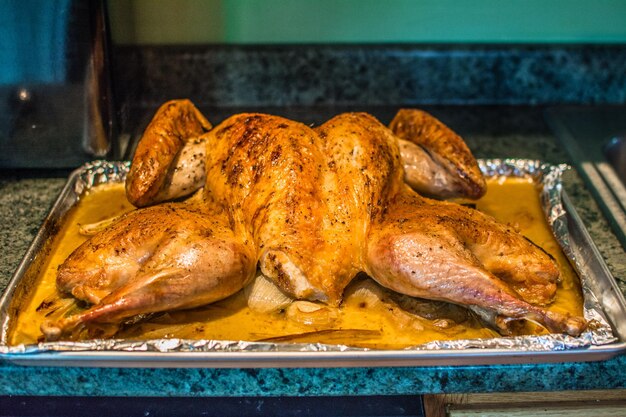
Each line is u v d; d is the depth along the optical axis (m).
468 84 1.09
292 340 0.72
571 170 0.98
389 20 1.07
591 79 1.10
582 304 0.77
